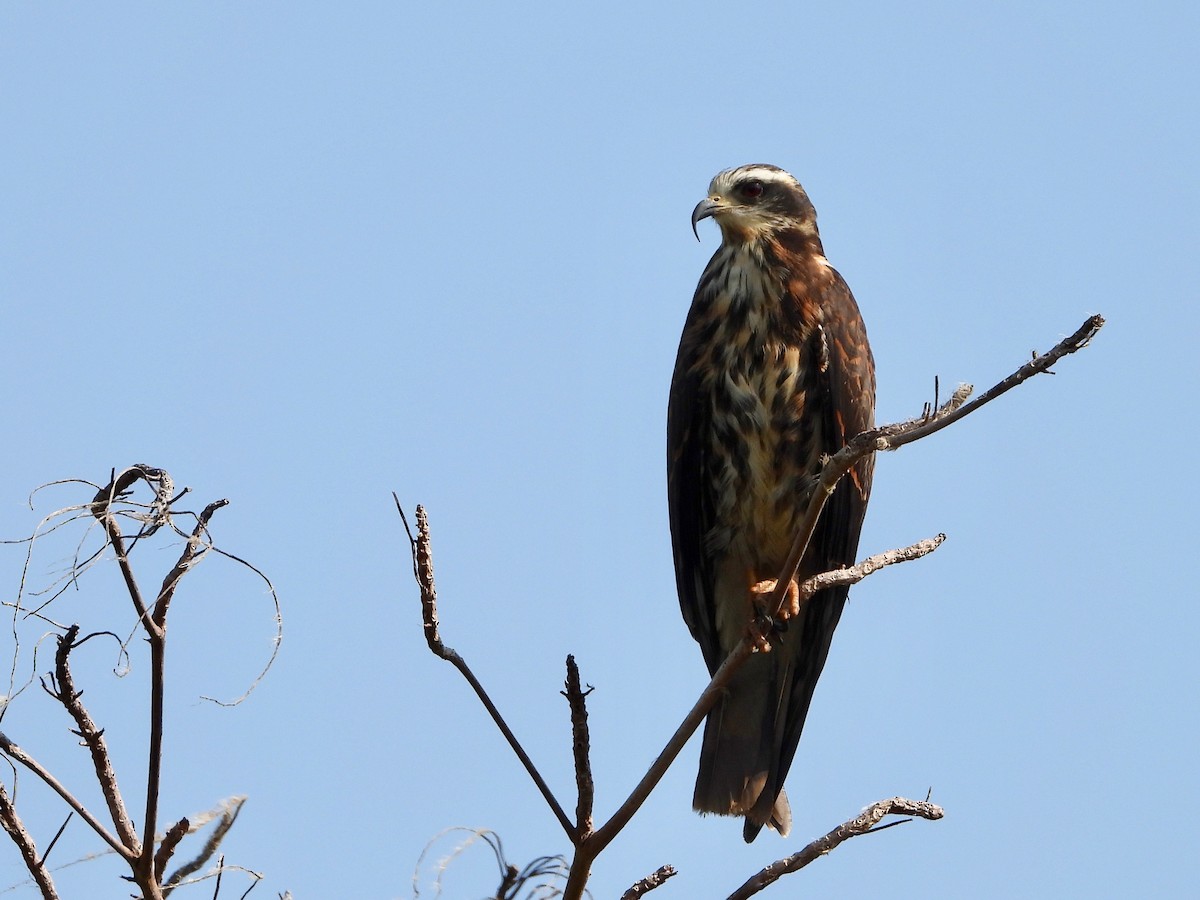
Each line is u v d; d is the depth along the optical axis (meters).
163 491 6.84
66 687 6.83
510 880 7.64
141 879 6.84
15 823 6.74
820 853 7.35
